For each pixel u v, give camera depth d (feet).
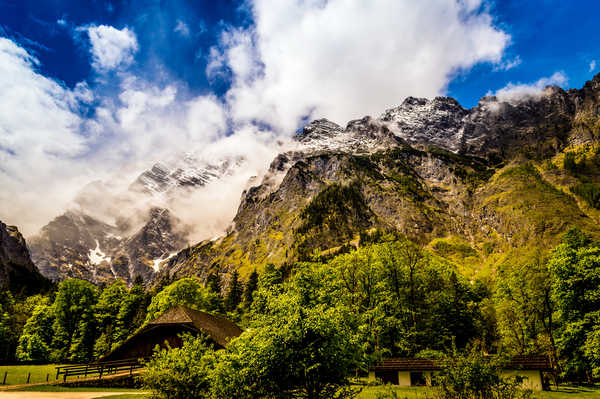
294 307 41.75
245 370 39.34
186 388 53.62
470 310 159.84
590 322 103.55
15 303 257.14
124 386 95.30
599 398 80.53
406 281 145.79
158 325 113.39
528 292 124.67
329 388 40.27
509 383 40.24
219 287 327.47
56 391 89.10
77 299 201.87
